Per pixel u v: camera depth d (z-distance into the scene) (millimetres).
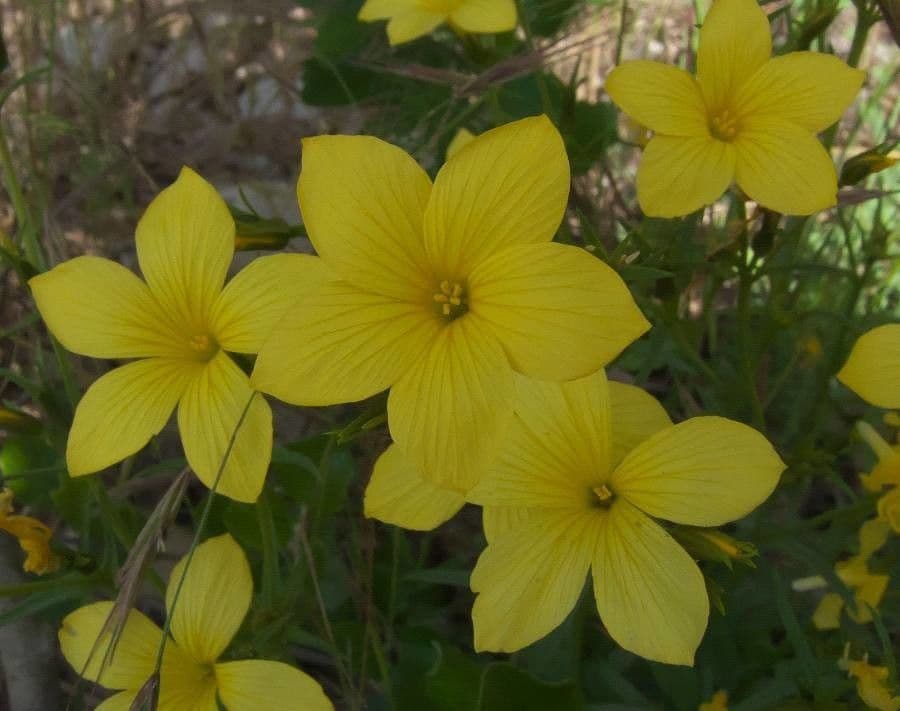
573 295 98
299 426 204
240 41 285
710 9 135
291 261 122
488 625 113
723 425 109
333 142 106
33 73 151
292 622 141
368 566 148
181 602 130
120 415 125
